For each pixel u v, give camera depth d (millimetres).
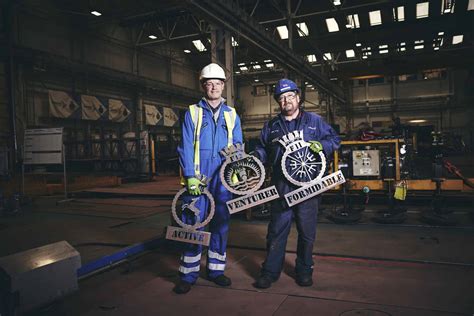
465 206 6070
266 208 5688
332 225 4969
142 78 22141
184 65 27656
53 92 17328
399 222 4961
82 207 7645
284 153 2705
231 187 2717
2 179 10594
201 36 20141
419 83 27656
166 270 3305
